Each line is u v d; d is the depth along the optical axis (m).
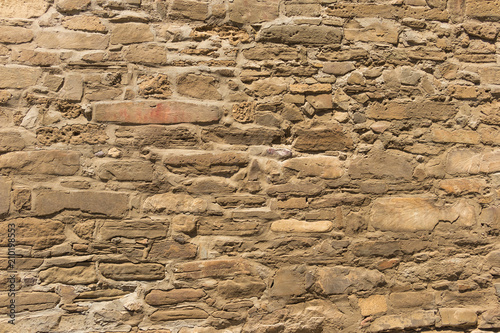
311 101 2.14
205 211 2.04
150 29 2.12
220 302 1.98
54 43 2.07
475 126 2.19
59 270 1.95
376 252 2.07
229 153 2.08
